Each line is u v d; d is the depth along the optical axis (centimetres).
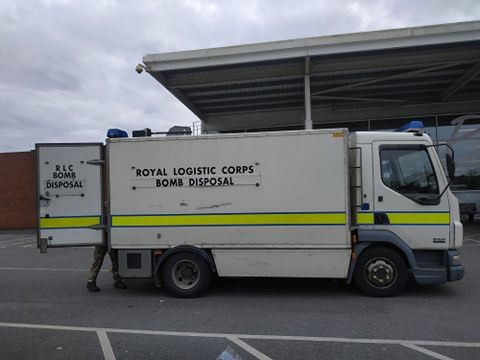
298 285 801
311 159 694
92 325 586
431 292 727
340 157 688
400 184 700
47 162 751
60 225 750
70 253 1334
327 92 1786
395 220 695
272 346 492
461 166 1902
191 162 721
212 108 2036
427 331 531
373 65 1490
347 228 684
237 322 584
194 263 721
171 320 601
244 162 709
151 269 733
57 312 654
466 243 1288
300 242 696
